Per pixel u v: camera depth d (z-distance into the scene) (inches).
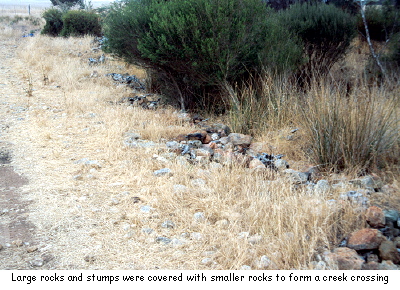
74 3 1208.2
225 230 130.2
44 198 153.8
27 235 128.9
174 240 125.3
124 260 116.9
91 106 287.4
